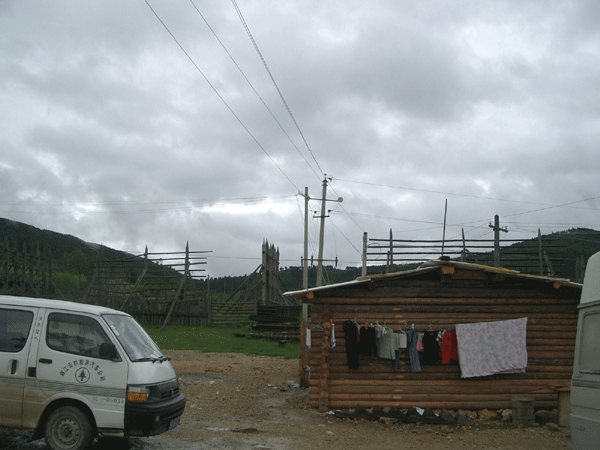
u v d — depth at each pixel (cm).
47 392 710
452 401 1158
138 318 3388
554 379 1170
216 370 1775
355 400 1160
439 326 1185
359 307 1195
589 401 638
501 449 907
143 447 789
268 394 1381
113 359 724
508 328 1167
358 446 895
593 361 648
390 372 1169
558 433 1038
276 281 4194
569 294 1207
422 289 1200
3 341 732
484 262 3059
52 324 743
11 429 709
